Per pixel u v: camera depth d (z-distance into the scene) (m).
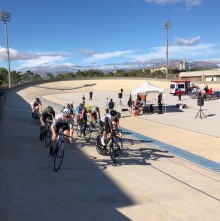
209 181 7.96
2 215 5.28
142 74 111.38
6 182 6.93
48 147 10.93
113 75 110.44
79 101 40.12
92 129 14.76
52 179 7.44
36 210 5.61
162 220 5.47
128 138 14.30
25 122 17.27
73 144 11.80
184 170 8.93
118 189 6.98
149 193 6.83
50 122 10.89
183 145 12.59
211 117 21.00
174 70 131.12
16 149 10.25
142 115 23.72
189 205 6.24
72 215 5.50
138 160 9.82
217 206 6.26
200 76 90.69
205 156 10.69
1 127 14.52
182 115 22.53
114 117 9.48
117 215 5.59
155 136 14.84
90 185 7.17
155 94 47.72
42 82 67.69
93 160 9.52
